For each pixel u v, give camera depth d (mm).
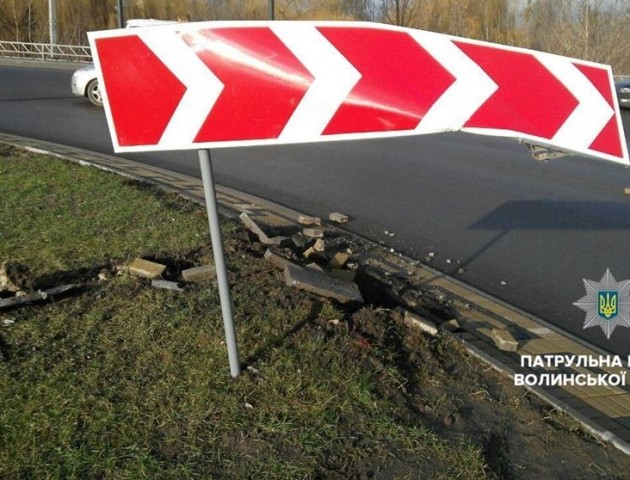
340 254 5332
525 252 6238
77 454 2713
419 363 3695
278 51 2803
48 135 10781
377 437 2963
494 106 2799
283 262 4797
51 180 6938
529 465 2934
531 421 3258
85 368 3340
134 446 2789
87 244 5094
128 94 2793
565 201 8250
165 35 2775
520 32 38062
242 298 4164
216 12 42656
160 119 2824
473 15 38656
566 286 5438
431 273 5492
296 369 3395
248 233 5828
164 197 6734
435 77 2797
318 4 41406
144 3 41250
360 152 10852
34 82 18562
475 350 3920
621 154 2832
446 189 8625
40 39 38812
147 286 4324
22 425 2875
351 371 3406
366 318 4020
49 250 4918
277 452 2816
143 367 3371
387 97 2811
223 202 6969
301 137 2861
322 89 2818
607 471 2928
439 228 6887
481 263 5906
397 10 37312
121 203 6227
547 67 2785
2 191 6457
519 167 10336
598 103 2801
